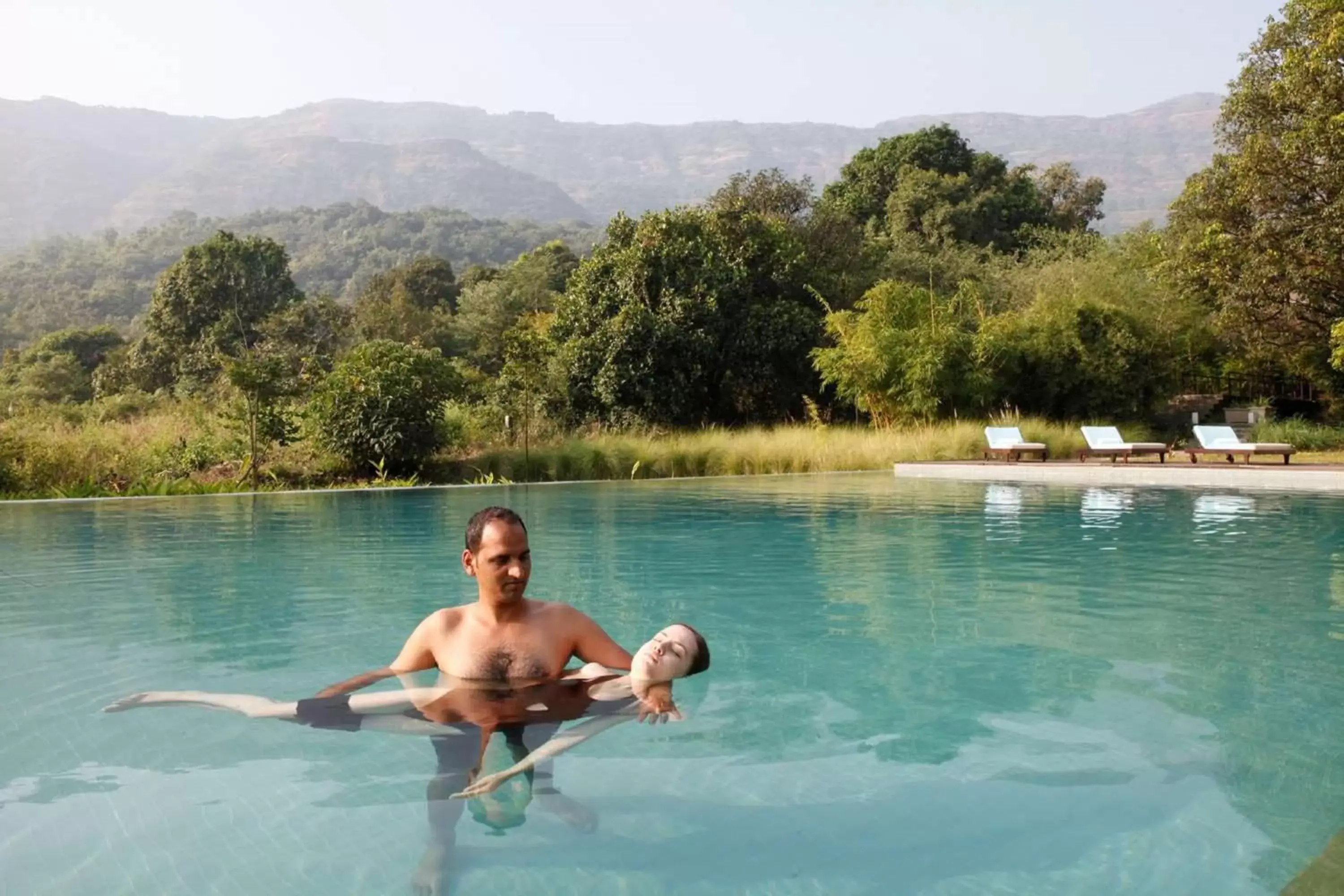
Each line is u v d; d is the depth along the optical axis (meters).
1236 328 19.61
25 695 3.44
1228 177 18.72
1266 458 17.03
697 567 6.15
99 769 2.69
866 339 19.45
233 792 2.51
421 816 2.36
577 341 19.95
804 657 3.89
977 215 36.06
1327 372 21.09
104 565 6.37
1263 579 5.68
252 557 6.73
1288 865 2.07
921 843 2.20
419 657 3.32
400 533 8.08
